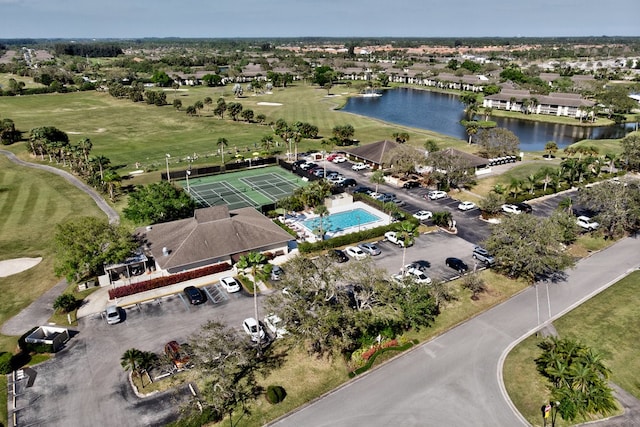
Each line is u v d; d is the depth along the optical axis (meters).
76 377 43.25
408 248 69.75
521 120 183.62
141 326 51.06
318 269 47.91
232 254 64.62
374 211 84.81
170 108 196.75
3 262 65.00
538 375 43.03
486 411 39.12
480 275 61.28
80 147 106.50
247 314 53.41
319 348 47.19
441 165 92.62
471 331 49.88
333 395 41.19
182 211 74.62
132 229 70.88
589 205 78.44
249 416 38.75
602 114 188.88
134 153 124.75
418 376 43.34
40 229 75.75
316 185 85.88
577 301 55.41
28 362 45.25
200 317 52.75
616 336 48.44
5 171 107.00
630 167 109.31
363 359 45.09
